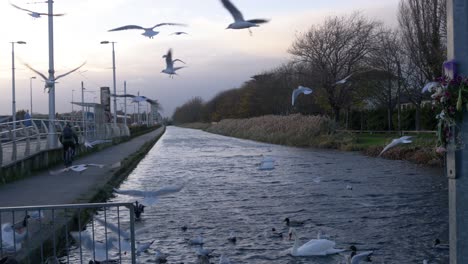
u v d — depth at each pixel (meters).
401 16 43.44
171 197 20.39
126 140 65.06
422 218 15.66
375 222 15.21
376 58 52.31
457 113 5.61
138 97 13.08
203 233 14.10
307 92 12.01
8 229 8.99
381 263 11.20
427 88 6.12
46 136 29.05
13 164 21.08
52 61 30.48
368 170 28.75
